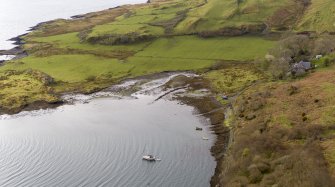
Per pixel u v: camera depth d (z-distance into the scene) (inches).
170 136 4042.8
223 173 3174.2
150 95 5246.1
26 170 3609.7
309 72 4783.5
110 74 5994.1
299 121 3371.1
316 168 2536.9
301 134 3125.0
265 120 3592.5
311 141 2960.1
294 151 2844.5
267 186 2583.7
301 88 4165.8
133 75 5940.0
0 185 3405.5
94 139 4097.0
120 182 3302.2
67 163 3671.3
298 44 5472.4
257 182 2706.7
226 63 6102.4
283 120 3481.8
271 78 5172.2
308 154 2738.7
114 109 4869.6
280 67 5029.5
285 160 2760.8
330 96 3715.6
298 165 2625.5
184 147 3794.3
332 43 5369.1
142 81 5723.4
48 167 3629.4
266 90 4434.1
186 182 3223.4
